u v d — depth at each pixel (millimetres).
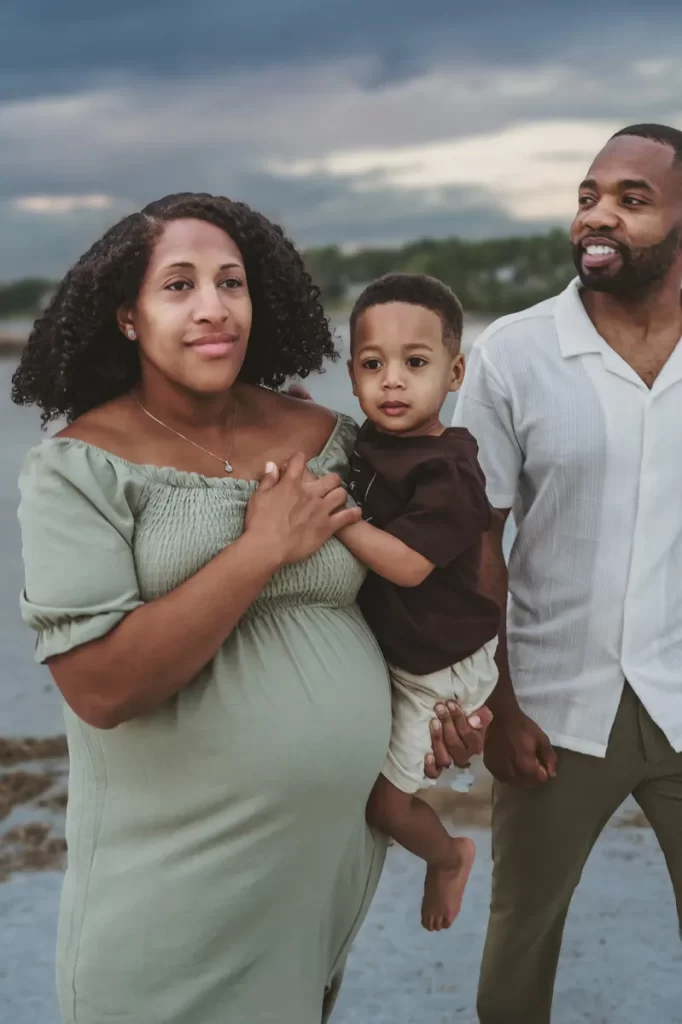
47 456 2305
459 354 2568
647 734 2863
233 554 2223
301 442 2561
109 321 2422
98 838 2377
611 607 2850
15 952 3670
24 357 2543
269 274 2555
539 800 2934
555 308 2895
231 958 2346
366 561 2428
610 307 2834
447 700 2574
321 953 2488
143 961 2324
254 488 2383
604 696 2867
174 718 2301
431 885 2738
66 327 2432
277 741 2291
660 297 2799
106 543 2262
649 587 2838
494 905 3055
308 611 2414
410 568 2426
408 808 2625
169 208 2418
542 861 2963
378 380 2494
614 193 2748
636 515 2828
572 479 2840
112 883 2355
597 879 4109
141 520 2314
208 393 2389
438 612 2523
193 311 2322
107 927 2340
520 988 3047
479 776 4805
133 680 2197
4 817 4488
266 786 2291
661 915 3887
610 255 2752
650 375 2838
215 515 2318
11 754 4992
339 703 2355
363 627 2521
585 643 2873
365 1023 3354
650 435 2807
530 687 2934
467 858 2738
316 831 2357
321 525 2316
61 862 4188
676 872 2965
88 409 2545
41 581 2254
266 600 2377
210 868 2309
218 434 2473
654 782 2914
